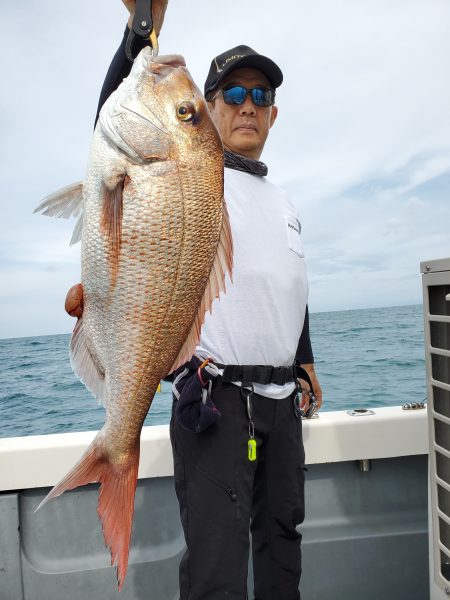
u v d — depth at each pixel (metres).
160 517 2.21
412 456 2.37
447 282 1.48
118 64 1.44
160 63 1.25
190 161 1.20
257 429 1.63
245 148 1.89
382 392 10.95
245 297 1.64
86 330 1.21
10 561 2.07
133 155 1.17
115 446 1.21
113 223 1.17
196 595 1.48
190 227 1.20
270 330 1.67
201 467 1.53
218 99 1.91
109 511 1.17
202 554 1.49
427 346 1.60
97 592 2.13
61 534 2.16
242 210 1.72
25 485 2.08
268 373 1.64
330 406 9.54
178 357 1.24
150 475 2.16
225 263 1.26
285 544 1.73
